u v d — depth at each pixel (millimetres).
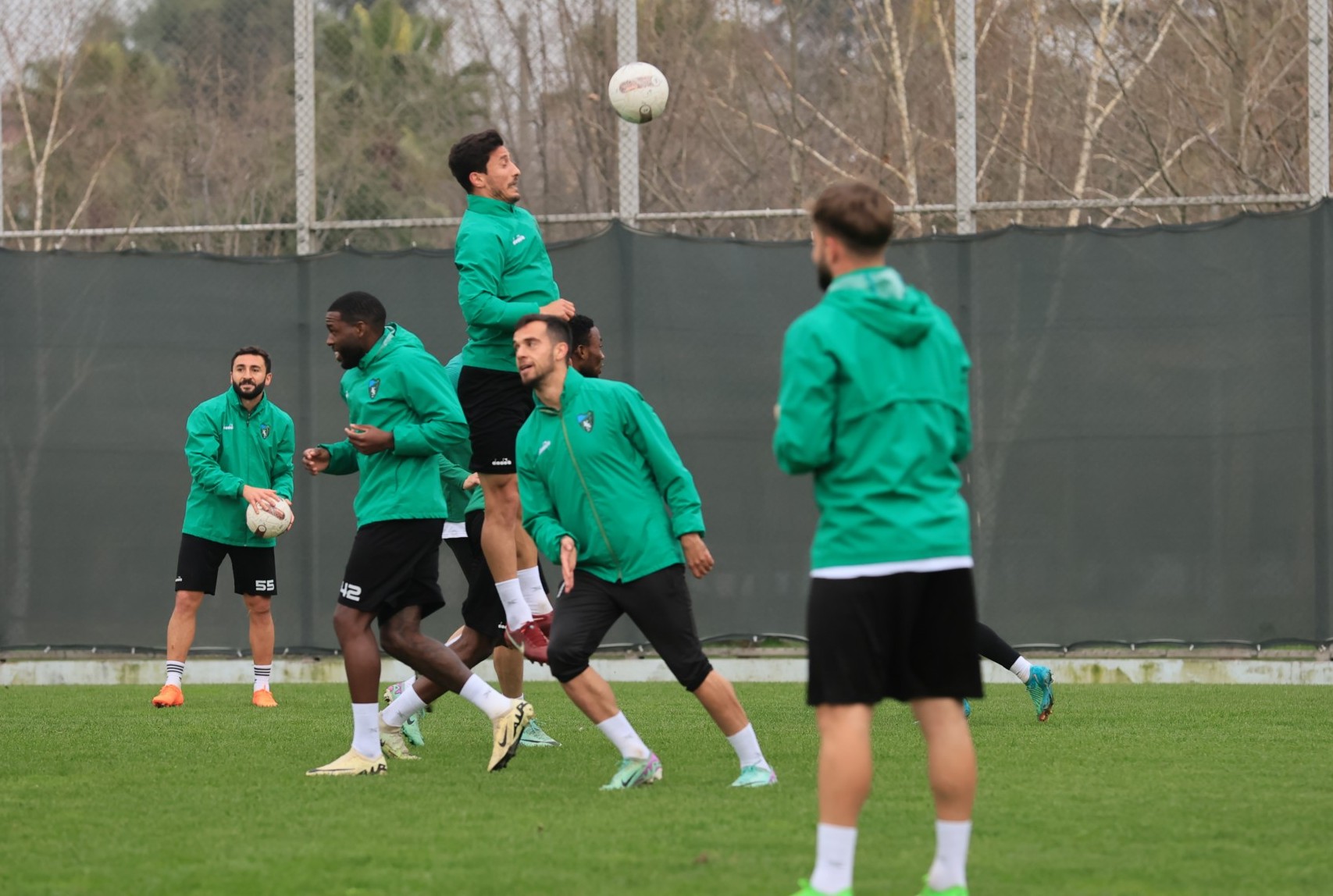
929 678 12234
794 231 34781
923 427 12180
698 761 21188
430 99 35406
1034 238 32906
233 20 35875
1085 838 15227
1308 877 13445
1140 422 32625
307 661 34500
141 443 34906
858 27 34844
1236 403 32344
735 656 33469
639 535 18391
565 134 35188
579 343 22641
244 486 29234
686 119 35094
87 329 35062
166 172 36125
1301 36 34312
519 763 21328
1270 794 17969
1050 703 25250
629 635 33844
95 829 16141
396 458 20141
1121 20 35000
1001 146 35156
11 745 23391
